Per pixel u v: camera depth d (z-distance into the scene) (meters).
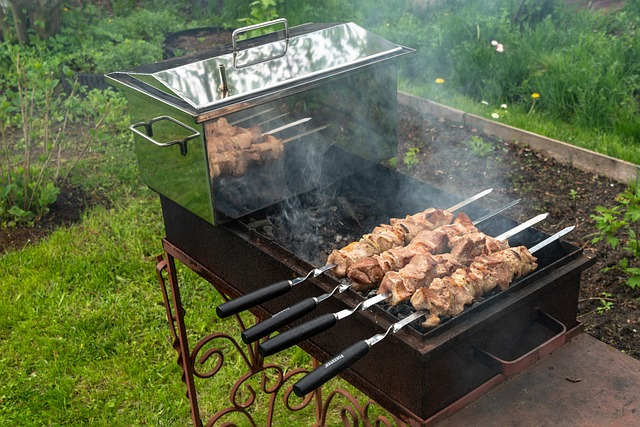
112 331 2.80
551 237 1.64
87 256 3.20
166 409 2.48
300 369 2.34
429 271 1.55
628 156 3.45
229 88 1.74
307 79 1.79
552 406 1.47
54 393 2.53
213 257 1.91
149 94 1.75
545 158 3.65
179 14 6.14
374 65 1.87
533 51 4.23
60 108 4.49
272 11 5.11
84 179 3.79
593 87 3.82
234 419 2.47
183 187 1.81
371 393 1.54
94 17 5.79
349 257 1.64
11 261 3.20
